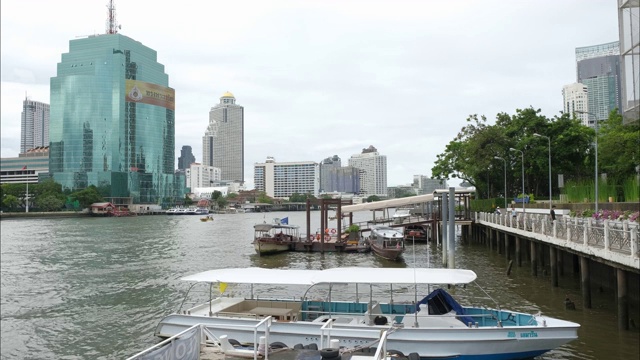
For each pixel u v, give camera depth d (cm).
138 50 19288
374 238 5031
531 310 2212
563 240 2398
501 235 4712
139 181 19075
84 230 9106
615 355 1634
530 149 6288
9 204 15212
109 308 2634
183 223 12075
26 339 2138
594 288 2655
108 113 18338
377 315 1639
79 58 18525
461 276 1588
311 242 4941
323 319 1706
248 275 1723
